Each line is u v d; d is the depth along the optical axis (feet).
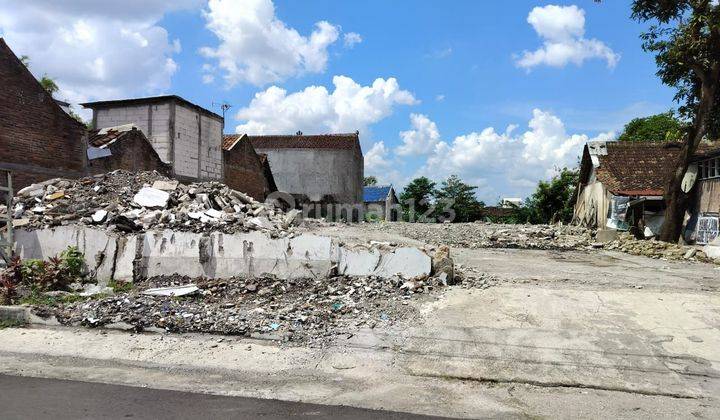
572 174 120.57
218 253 32.01
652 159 78.95
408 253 30.89
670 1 54.19
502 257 50.01
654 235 65.98
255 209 41.24
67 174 48.80
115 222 34.06
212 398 16.26
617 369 18.95
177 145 65.98
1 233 33.42
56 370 19.22
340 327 23.53
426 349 21.03
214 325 23.48
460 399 16.63
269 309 26.05
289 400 16.22
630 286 30.94
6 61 43.16
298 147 130.21
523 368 19.25
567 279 33.73
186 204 38.04
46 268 30.53
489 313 24.72
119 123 66.80
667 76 58.54
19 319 25.05
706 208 57.82
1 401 15.64
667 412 15.67
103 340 22.59
